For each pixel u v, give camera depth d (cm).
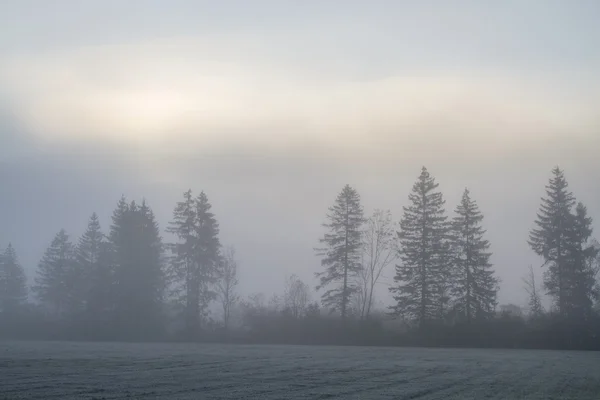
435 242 7944
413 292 7825
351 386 2667
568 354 5603
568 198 7769
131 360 4128
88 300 8625
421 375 3247
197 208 8738
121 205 9006
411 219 8081
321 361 4259
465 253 7956
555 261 7669
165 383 2706
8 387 2519
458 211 8062
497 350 6438
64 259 10062
